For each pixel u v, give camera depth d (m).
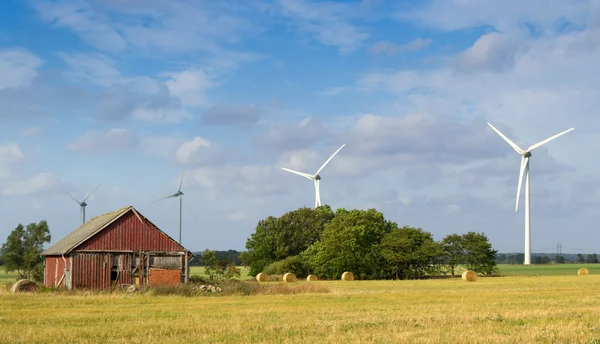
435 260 106.69
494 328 23.78
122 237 54.34
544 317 27.77
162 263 55.44
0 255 84.81
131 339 21.25
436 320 26.66
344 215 105.94
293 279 83.69
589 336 21.53
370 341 20.52
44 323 26.23
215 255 60.50
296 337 21.50
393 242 102.38
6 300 40.00
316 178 124.44
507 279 82.56
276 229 120.12
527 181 116.88
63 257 53.12
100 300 40.44
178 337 21.73
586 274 103.44
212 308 34.03
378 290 55.66
